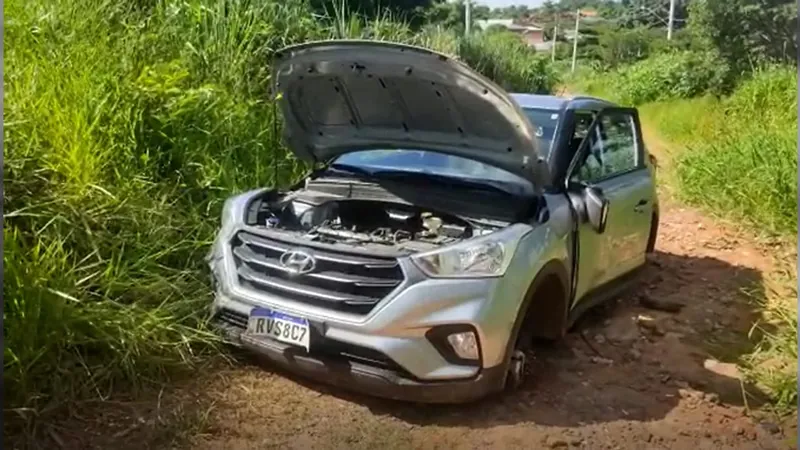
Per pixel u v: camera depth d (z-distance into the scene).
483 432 3.53
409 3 13.77
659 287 6.27
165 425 3.34
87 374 3.43
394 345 3.42
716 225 8.55
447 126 4.11
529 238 3.80
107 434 3.22
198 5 6.80
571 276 4.30
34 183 4.16
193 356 3.87
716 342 5.04
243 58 6.62
